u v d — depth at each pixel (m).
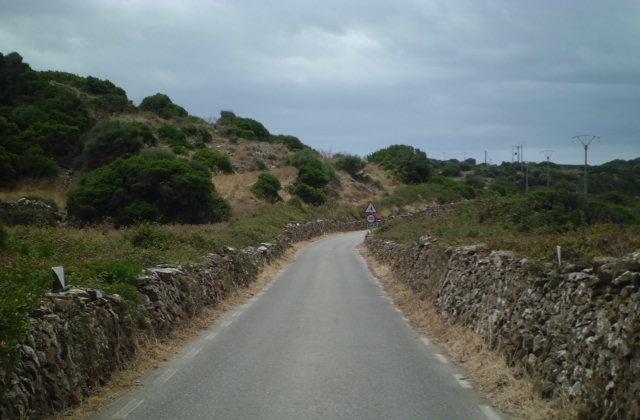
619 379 5.64
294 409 7.10
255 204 51.66
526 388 7.38
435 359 9.86
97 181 38.25
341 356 10.11
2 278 7.84
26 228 19.98
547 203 21.88
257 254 25.28
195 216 38.91
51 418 6.50
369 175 87.69
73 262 11.20
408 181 91.50
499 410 7.00
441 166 117.38
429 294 15.70
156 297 11.08
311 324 13.43
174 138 67.44
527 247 10.35
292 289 20.41
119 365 8.70
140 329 10.04
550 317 7.68
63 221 36.88
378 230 43.50
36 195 39.47
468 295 11.94
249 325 13.34
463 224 23.12
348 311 15.45
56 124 55.62
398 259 23.81
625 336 5.70
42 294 7.38
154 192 38.22
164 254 15.45
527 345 8.09
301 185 65.00
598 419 5.80
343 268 28.12
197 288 14.27
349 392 7.84
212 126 86.50
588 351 6.38
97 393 7.70
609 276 6.67
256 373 8.93
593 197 27.80
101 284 9.68
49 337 6.89
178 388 8.10
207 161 61.56
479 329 10.55
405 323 13.62
